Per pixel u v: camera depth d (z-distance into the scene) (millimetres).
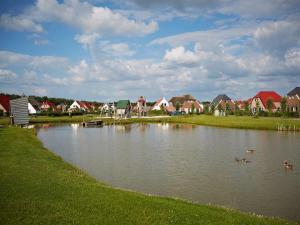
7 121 103812
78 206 17938
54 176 25484
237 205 25062
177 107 188750
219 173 35594
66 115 165875
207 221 16688
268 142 61094
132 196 20719
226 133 79875
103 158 45312
